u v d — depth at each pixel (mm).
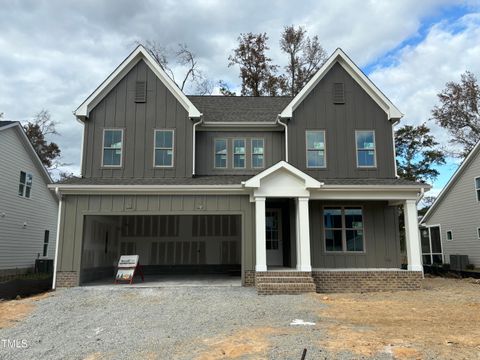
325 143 15133
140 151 14867
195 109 15008
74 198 13188
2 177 18438
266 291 11484
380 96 15352
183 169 14820
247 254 13008
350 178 14844
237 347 6262
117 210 13164
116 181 13727
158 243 17828
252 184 12688
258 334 6988
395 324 7641
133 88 15258
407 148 32312
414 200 13539
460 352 5738
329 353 5789
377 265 14516
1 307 10188
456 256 21141
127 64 15219
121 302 10570
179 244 17828
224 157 15852
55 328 8250
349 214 14859
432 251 25875
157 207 13219
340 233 14734
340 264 14484
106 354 6453
